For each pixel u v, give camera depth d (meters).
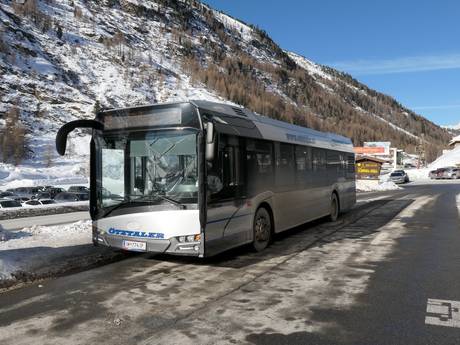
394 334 4.45
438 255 8.27
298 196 10.83
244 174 8.27
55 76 176.75
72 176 70.94
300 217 10.95
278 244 9.68
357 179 41.25
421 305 5.34
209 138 6.78
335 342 4.26
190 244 6.89
